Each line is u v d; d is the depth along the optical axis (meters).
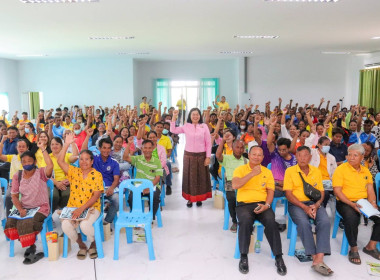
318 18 6.19
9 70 12.34
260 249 3.13
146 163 3.77
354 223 2.88
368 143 3.91
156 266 2.83
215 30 7.23
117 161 3.97
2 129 5.39
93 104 12.77
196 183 4.16
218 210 4.21
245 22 6.46
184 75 13.80
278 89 13.23
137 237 3.42
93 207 3.05
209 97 13.86
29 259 2.88
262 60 13.09
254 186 3.00
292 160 3.74
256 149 2.96
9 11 5.50
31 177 3.02
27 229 2.85
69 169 3.12
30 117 12.88
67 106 12.86
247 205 2.98
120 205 3.18
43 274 2.71
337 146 4.38
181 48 9.99
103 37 7.95
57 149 3.68
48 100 12.88
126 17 5.97
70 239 3.09
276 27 6.98
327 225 2.76
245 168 3.04
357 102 12.74
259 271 2.73
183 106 12.91
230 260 2.92
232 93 13.85
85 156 3.05
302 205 2.93
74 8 5.34
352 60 12.88
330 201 3.93
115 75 12.63
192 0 4.95
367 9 5.59
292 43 9.24
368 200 3.09
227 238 3.38
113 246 3.21
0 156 4.15
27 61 12.72
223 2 5.07
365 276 2.64
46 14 5.71
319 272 2.66
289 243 3.24
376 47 10.24
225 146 4.26
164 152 4.27
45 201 3.06
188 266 2.82
